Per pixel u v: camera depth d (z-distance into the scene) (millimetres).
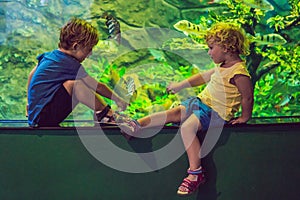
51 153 2936
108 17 4117
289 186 2938
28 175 2959
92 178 2926
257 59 4098
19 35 4055
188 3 4223
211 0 4195
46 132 2924
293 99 4078
